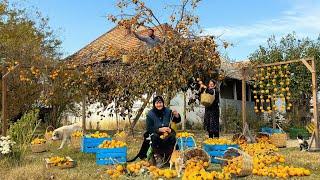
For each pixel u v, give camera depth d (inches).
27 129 400.5
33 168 317.1
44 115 805.9
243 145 473.7
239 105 1098.1
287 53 1013.8
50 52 764.0
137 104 850.8
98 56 677.9
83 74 647.1
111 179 292.5
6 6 840.9
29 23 899.4
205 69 597.9
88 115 741.3
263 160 364.8
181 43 576.7
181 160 307.6
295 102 944.9
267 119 949.2
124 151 373.7
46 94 714.2
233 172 302.0
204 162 322.7
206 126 474.3
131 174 306.2
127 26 622.8
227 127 885.2
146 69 579.8
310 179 297.1
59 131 514.6
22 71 652.7
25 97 716.0
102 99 657.0
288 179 297.9
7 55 693.9
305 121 931.3
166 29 609.9
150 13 618.5
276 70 612.4
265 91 587.8
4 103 530.3
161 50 567.8
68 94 724.0
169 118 364.2
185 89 620.1
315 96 518.3
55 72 643.5
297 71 949.8
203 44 595.2
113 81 616.7
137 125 900.6
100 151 368.5
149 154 351.9
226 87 1120.2
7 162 353.7
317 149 490.6
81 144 471.5
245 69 604.1
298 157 420.2
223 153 353.7
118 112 677.9
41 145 474.3
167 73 565.9
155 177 299.0
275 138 542.6
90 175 306.8
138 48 601.6
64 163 348.8
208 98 457.7
